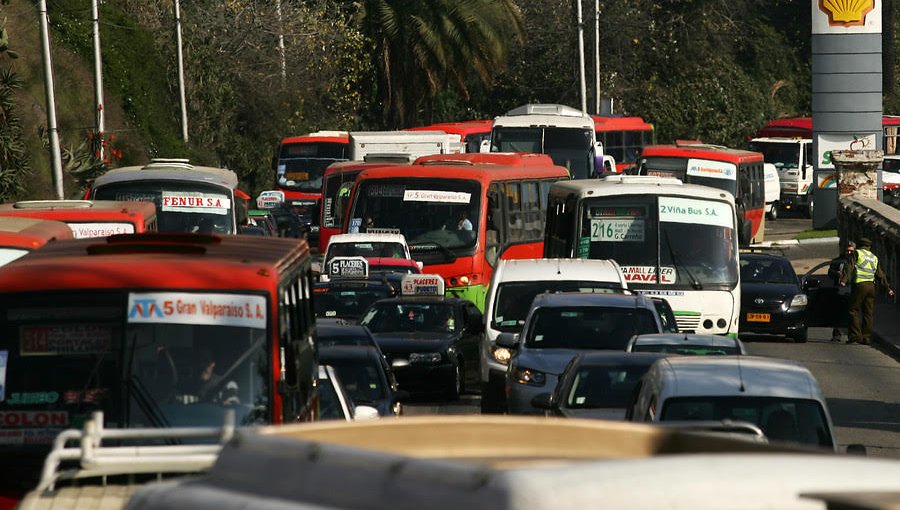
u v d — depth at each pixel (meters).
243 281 30.41
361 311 79.19
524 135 154.00
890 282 117.38
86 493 22.56
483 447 13.87
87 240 36.31
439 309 76.56
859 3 170.88
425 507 9.67
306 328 36.00
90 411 29.59
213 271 30.48
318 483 10.65
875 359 84.56
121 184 85.38
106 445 28.89
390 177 95.31
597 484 9.34
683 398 34.62
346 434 13.50
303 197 179.00
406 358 71.31
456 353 72.94
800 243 165.50
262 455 11.24
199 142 186.88
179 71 173.12
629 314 57.72
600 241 77.12
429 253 93.38
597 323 56.81
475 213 93.94
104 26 164.75
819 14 172.50
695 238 76.75
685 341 48.03
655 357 46.09
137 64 169.12
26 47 145.00
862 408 64.06
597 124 192.75
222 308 30.23
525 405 53.44
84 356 29.88
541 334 56.91
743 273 96.50
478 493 9.37
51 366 29.81
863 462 10.41
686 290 75.81
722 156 164.38
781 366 36.84
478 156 109.12
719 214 77.19
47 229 52.12
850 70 171.75
